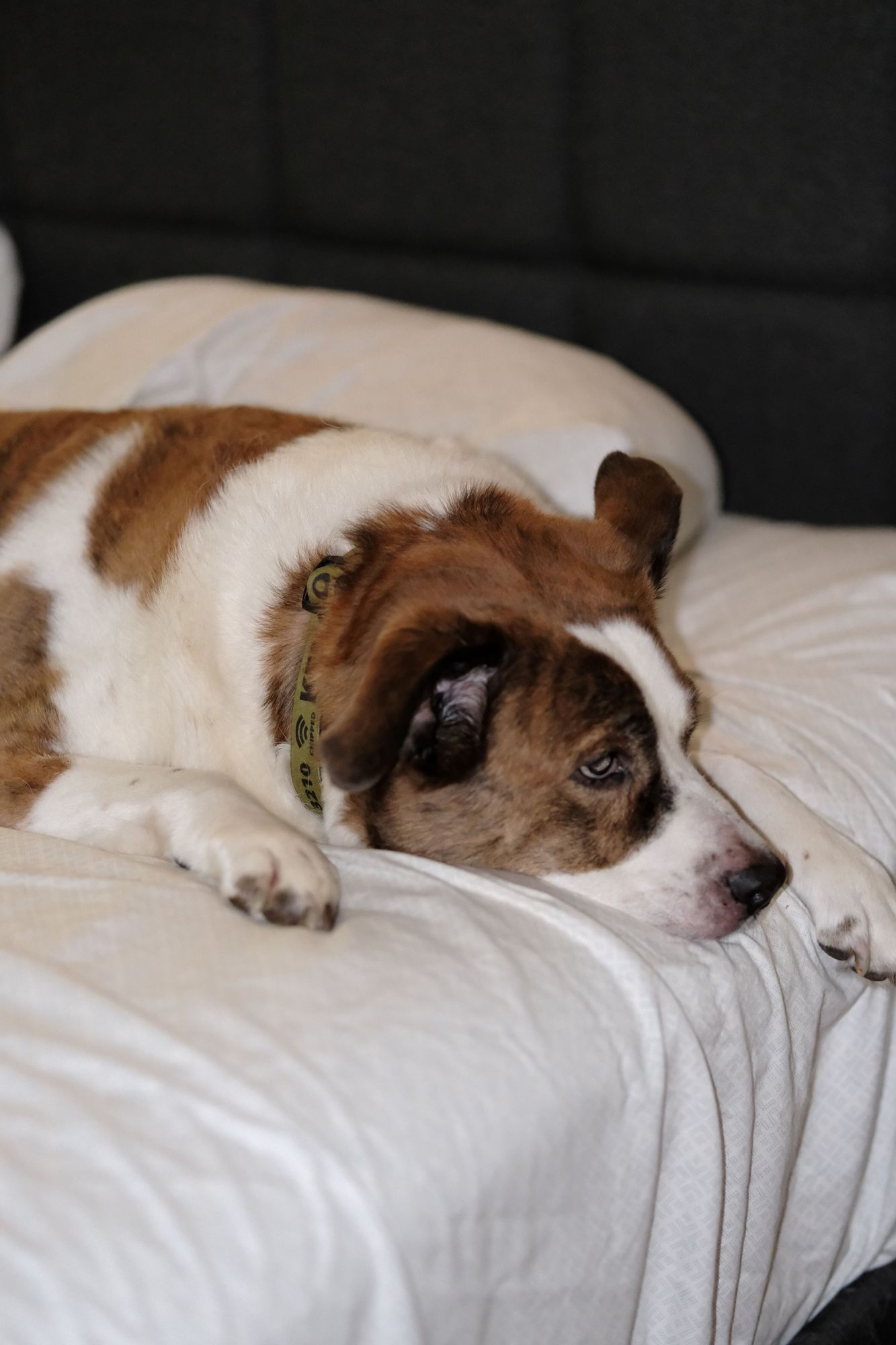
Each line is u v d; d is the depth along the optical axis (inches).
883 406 70.6
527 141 74.5
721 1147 49.0
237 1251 43.0
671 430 68.1
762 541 69.2
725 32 68.7
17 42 92.8
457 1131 45.4
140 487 58.8
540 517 55.7
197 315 74.1
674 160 71.2
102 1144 43.8
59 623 57.6
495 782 52.1
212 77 84.4
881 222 68.3
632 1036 48.2
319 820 54.8
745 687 60.0
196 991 46.6
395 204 79.3
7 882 50.1
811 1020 53.0
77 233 95.8
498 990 47.5
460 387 68.3
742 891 51.5
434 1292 44.7
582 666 51.6
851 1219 55.6
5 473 61.2
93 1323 41.9
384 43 76.6
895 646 61.0
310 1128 44.3
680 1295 49.3
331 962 47.5
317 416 62.5
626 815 52.3
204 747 56.1
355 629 52.4
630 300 74.4
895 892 54.2
